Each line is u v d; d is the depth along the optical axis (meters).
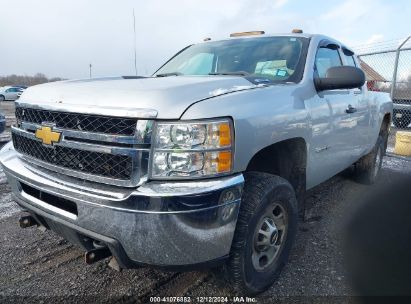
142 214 1.88
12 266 2.87
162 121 1.93
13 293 2.53
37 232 3.49
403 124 10.90
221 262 2.14
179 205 1.87
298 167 2.90
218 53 3.60
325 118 3.09
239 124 2.07
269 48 3.42
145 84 2.29
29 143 2.55
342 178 5.38
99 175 2.07
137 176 1.94
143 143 1.92
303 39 3.43
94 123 2.07
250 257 2.32
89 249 2.24
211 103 2.03
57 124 2.26
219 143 1.97
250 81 2.61
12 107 22.39
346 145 3.75
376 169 5.20
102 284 2.65
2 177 5.44
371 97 4.48
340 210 4.12
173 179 1.93
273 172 2.80
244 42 3.65
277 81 2.93
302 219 3.03
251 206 2.24
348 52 4.43
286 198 2.55
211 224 1.97
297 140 2.79
